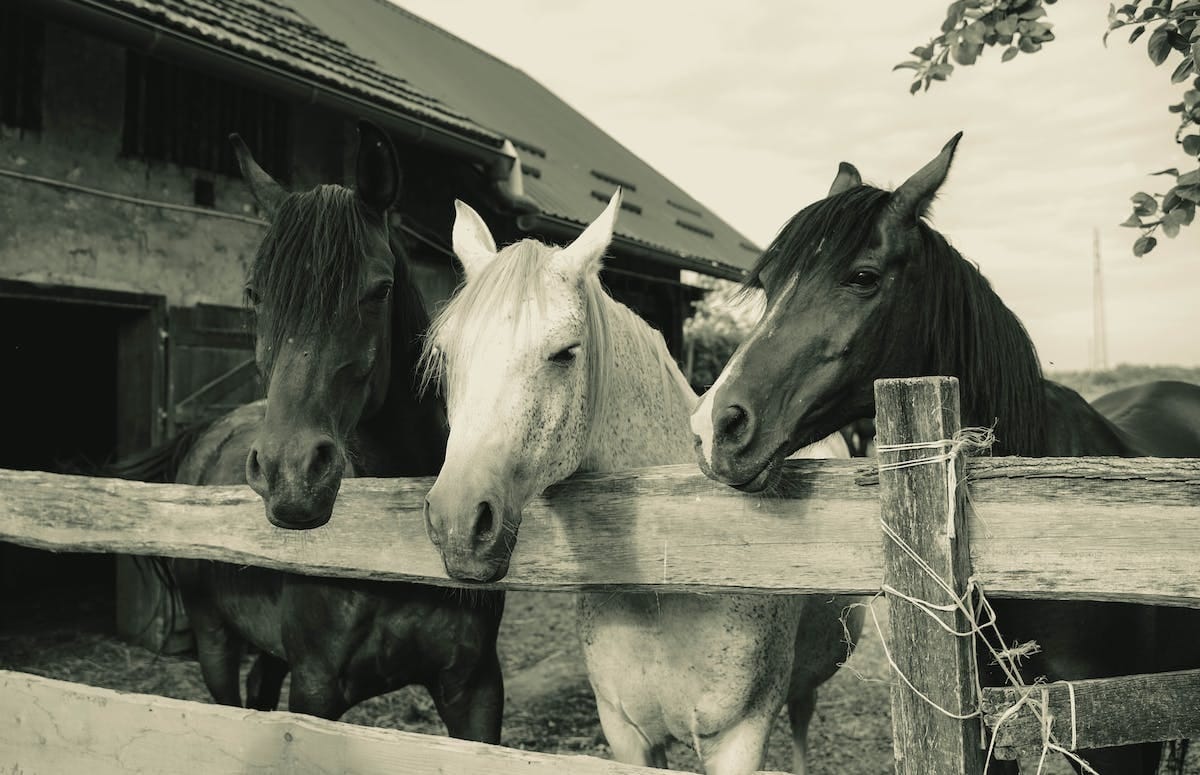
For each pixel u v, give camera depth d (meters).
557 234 8.33
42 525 2.30
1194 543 1.18
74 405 7.58
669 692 2.15
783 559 1.49
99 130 5.02
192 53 4.64
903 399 1.31
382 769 1.66
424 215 7.21
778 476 1.49
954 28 2.34
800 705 3.35
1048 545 1.25
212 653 3.21
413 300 2.45
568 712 4.47
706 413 1.64
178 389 5.42
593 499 1.69
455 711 2.65
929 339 1.86
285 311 2.03
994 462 1.29
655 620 2.10
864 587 1.41
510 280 1.75
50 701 2.05
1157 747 2.32
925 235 1.88
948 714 1.27
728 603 2.09
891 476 1.32
